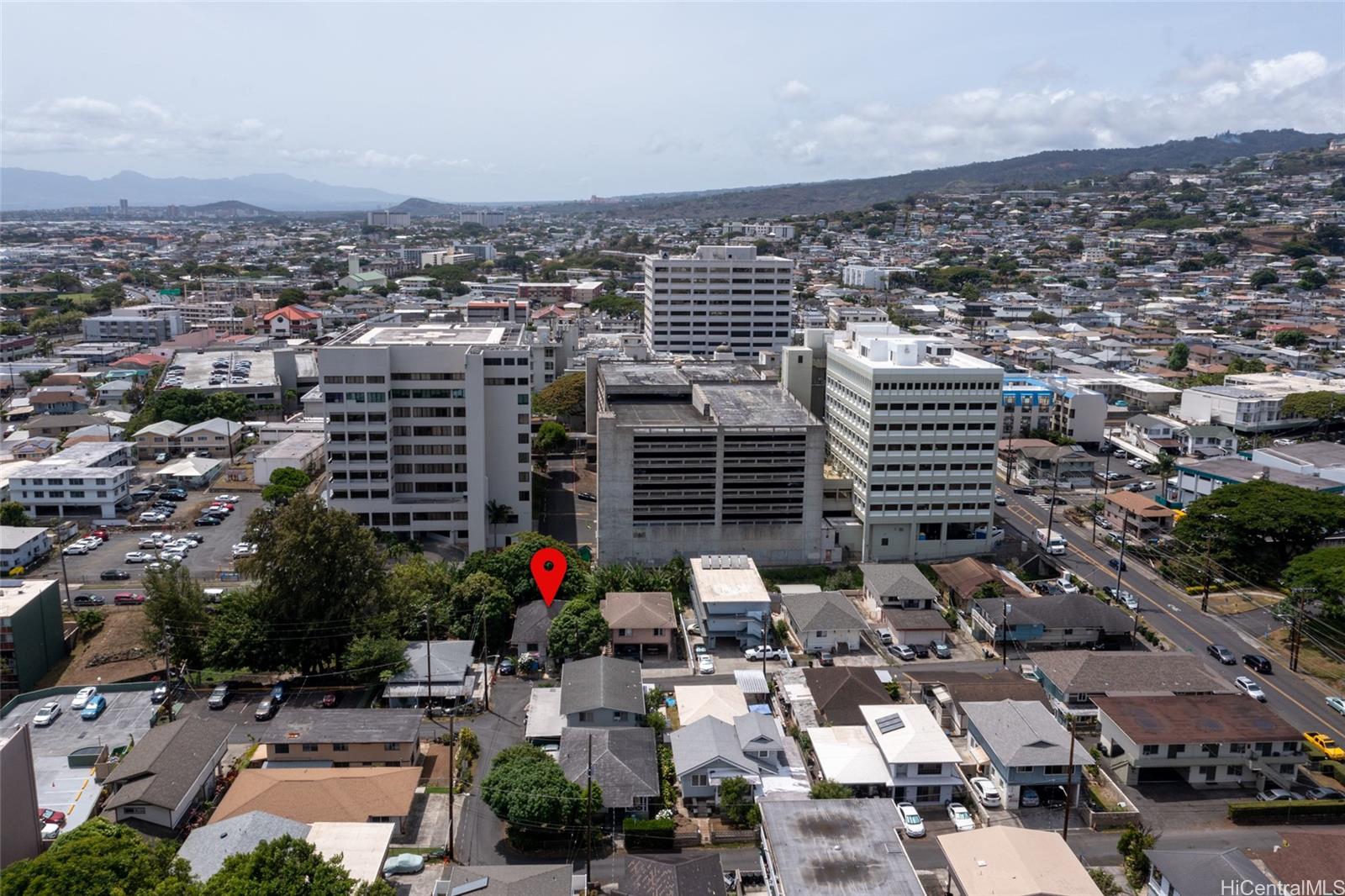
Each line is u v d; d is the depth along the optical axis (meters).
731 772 95.00
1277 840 90.75
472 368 153.25
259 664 117.56
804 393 189.38
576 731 101.69
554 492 198.88
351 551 121.00
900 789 95.44
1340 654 127.31
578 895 81.75
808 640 129.38
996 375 154.88
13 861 80.25
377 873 79.31
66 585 140.75
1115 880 83.94
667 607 131.25
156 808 89.06
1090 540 171.25
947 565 151.75
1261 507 150.25
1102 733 104.62
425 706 114.44
